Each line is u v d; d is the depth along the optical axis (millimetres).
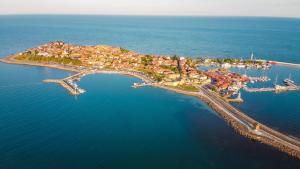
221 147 158250
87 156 145125
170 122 191000
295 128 182250
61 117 192875
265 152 153000
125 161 142375
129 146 157125
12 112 198000
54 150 149125
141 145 158750
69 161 139625
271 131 175000
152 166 139125
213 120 195250
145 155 148625
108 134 170375
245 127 180250
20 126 175625
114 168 136000
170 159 145750
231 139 167500
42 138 161375
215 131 178000
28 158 140500
